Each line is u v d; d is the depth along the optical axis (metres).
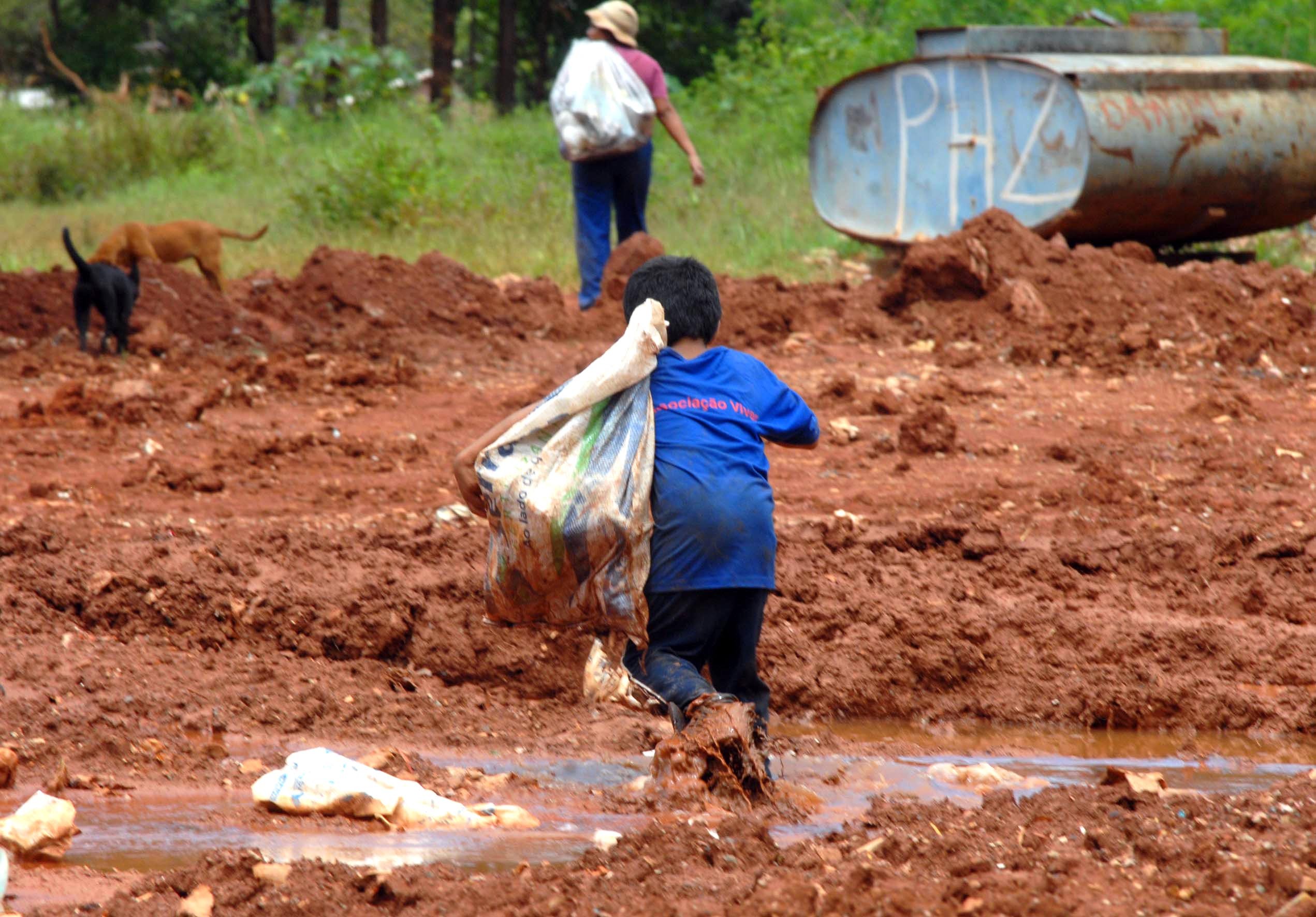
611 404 12.26
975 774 13.73
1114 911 8.60
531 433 12.16
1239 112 44.47
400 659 17.41
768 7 86.94
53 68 119.06
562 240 55.50
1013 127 44.53
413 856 11.07
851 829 11.27
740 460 12.45
